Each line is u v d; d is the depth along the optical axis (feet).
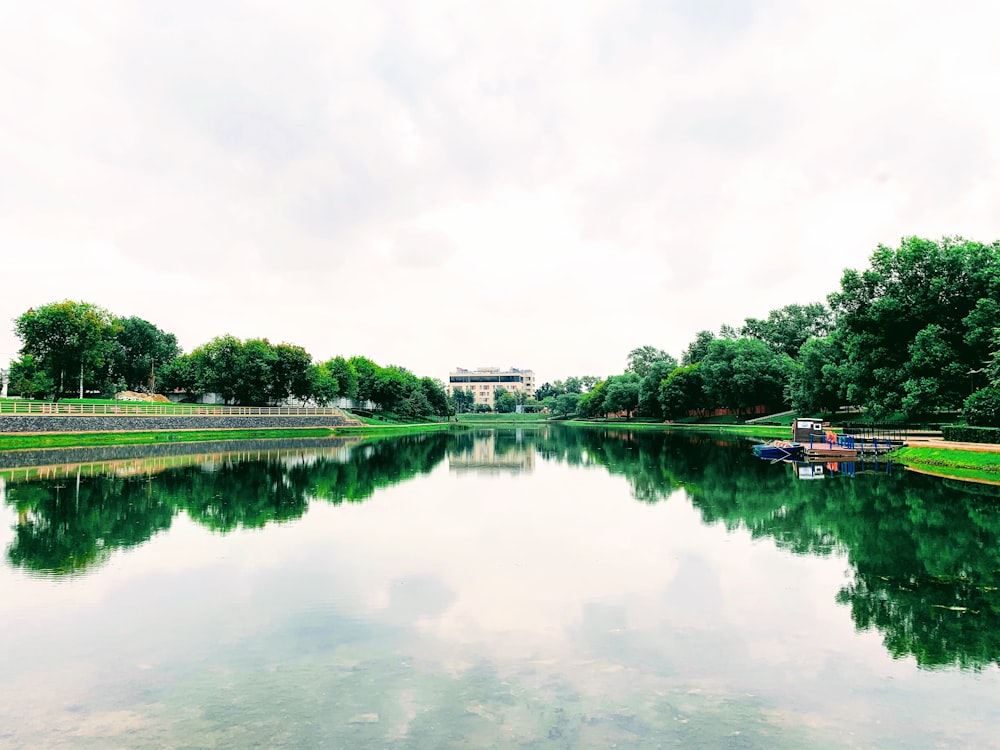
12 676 31.37
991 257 149.79
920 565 50.55
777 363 296.71
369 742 24.84
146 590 44.96
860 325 169.58
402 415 412.98
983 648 34.12
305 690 29.45
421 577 47.70
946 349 143.74
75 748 24.80
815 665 32.04
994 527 65.36
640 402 406.21
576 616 39.17
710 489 94.63
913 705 27.91
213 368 283.59
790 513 73.77
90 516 73.05
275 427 259.60
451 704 27.94
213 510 77.36
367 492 93.71
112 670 31.94
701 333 417.69
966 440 129.70
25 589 45.27
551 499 85.92
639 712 27.17
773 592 43.78
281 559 53.31
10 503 82.02
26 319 208.74
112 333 234.38
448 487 99.55
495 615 39.40
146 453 166.81
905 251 159.63
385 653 33.68
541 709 27.48
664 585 45.42
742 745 24.50
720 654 33.32
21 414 159.33
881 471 118.21
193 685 30.14
